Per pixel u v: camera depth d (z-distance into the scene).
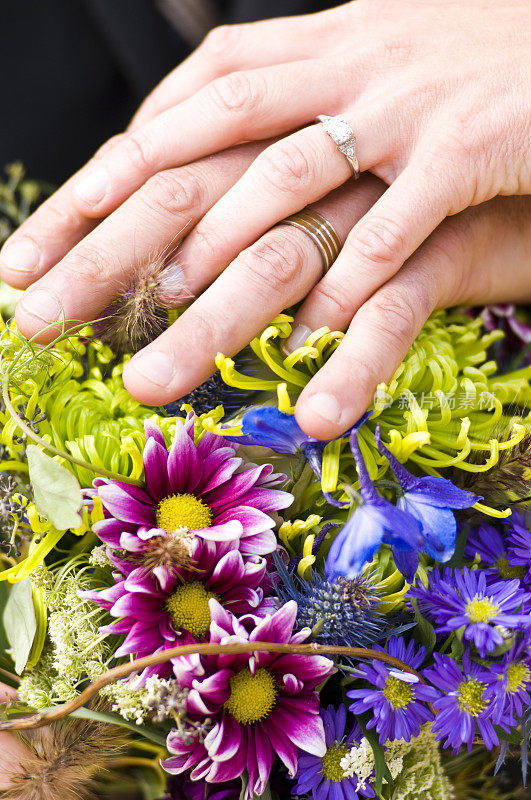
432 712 0.44
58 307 0.46
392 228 0.47
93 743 0.43
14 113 0.78
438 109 0.50
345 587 0.43
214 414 0.45
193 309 0.46
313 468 0.44
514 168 0.50
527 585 0.45
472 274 0.52
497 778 0.48
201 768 0.42
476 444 0.46
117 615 0.42
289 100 0.50
